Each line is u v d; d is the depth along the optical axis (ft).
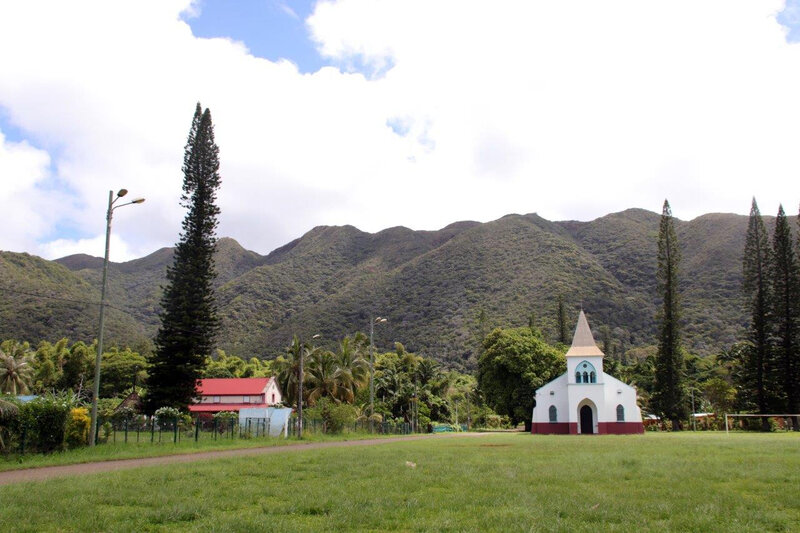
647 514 35.99
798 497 41.75
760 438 144.36
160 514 35.06
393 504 38.99
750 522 33.47
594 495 42.73
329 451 94.12
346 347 244.22
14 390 250.37
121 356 323.37
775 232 234.99
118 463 73.41
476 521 33.55
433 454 85.76
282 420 161.99
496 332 249.75
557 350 258.37
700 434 188.65
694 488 46.57
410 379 294.05
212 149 186.39
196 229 180.34
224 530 30.71
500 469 61.87
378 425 203.92
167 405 165.27
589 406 222.48
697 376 352.08
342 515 35.17
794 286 228.22
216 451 96.22
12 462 71.92
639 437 160.35
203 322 174.40
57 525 32.73
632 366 353.31
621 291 537.24
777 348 229.45
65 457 77.82
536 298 505.25
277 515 35.99
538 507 37.88
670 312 254.68
